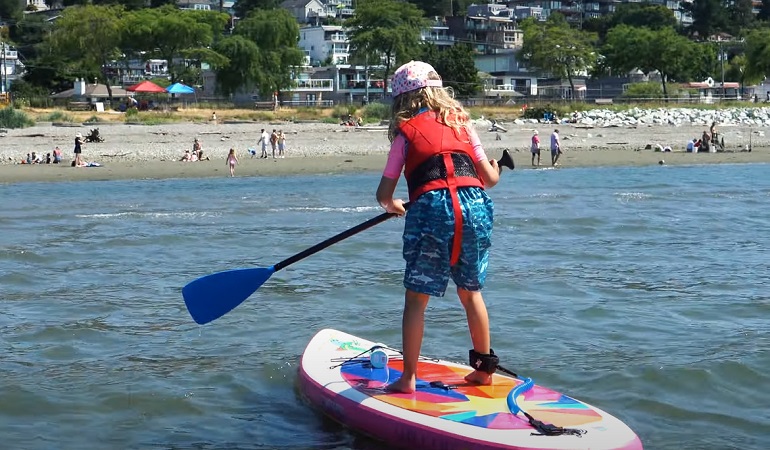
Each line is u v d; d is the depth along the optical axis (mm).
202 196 22078
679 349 6449
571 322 7301
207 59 71062
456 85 83000
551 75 96000
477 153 4812
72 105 63531
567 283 8898
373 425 4676
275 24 75125
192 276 9531
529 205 17953
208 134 42312
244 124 47812
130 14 74688
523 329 7059
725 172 29500
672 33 91500
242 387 5730
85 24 69688
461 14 152000
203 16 84438
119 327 7297
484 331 4902
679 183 24656
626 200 19125
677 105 70688
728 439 4789
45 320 7523
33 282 9227
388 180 4777
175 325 7352
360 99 93375
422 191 4633
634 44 90875
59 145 37250
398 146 4758
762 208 16938
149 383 5809
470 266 4723
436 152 4660
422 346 6555
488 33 137125
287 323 7332
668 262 10250
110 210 18172
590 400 5406
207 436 4910
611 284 8898
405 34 82438
